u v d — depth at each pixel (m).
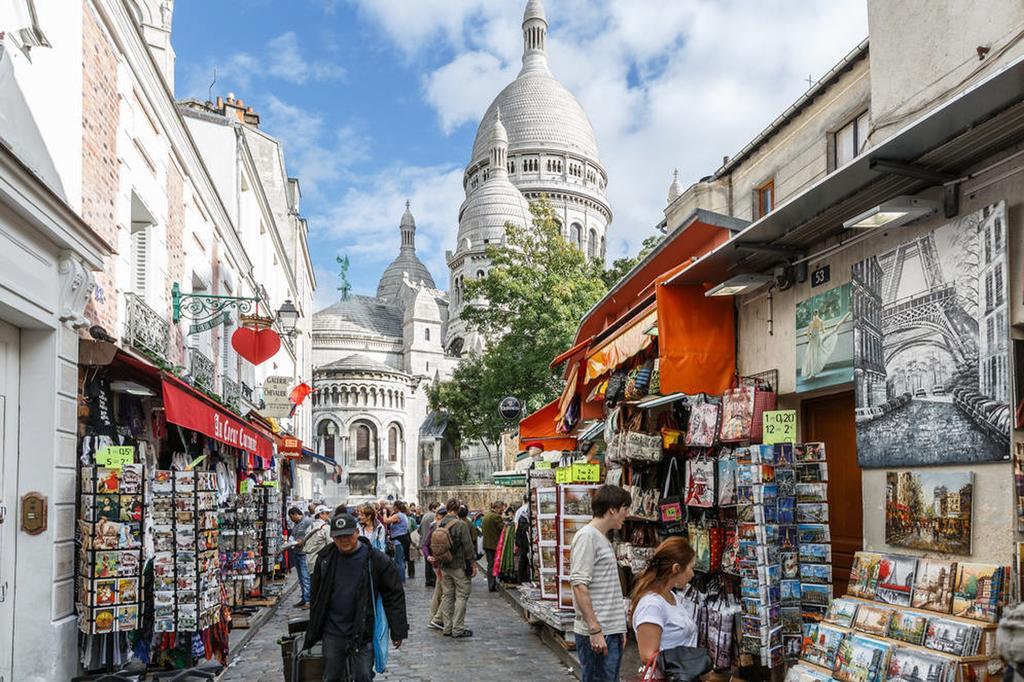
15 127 6.62
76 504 7.30
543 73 108.06
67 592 6.99
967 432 4.26
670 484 7.43
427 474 74.81
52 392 6.93
